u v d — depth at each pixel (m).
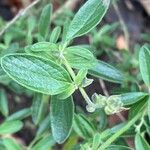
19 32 0.21
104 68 0.12
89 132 0.14
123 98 0.12
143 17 0.30
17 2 0.29
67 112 0.12
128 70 0.20
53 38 0.12
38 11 0.24
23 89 0.19
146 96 0.12
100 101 0.10
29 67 0.10
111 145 0.12
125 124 0.12
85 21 0.11
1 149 0.17
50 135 0.16
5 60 0.10
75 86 0.10
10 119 0.17
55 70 0.10
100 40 0.22
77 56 0.11
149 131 0.13
